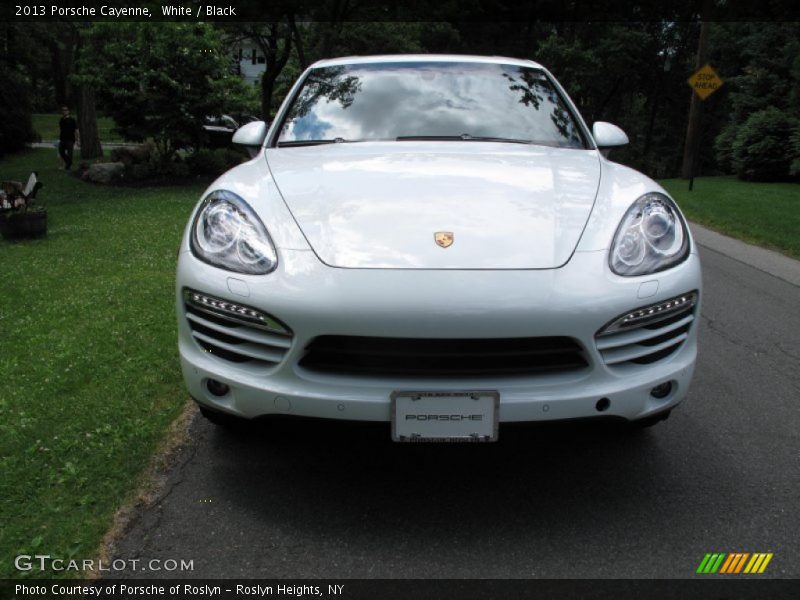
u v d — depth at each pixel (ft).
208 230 8.36
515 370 7.48
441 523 8.00
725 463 9.38
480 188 8.79
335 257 7.66
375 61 13.14
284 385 7.64
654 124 150.20
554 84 12.67
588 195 8.80
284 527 7.89
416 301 7.23
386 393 7.41
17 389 11.69
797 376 12.66
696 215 35.78
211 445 9.78
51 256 23.34
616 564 7.24
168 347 13.71
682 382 8.20
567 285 7.47
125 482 8.74
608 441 10.02
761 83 74.13
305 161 9.85
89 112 69.72
